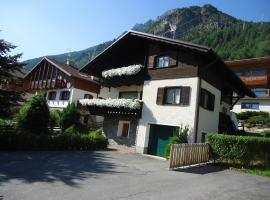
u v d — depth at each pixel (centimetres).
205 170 1269
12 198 675
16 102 1705
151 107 2017
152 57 2125
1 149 1463
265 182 1108
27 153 1414
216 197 823
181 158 1298
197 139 1759
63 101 4131
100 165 1230
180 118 1814
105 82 2514
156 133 2002
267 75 4166
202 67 1830
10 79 1667
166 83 1966
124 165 1290
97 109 2427
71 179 911
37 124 1816
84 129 2644
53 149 1661
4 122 1903
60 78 4234
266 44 10762
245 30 13625
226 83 2330
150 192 821
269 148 1597
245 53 9625
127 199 736
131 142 2116
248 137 1466
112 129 2347
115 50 2470
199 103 1780
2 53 1598
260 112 3556
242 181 1084
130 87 2367
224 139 1473
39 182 841
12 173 928
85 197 727
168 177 1060
